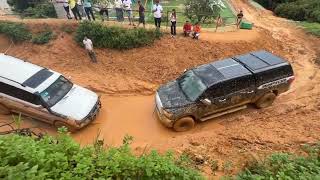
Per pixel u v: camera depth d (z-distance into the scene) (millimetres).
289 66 12227
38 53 16688
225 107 12000
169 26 19000
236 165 8602
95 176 5047
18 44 17469
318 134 10156
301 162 7074
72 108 11883
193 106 11477
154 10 16906
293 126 11023
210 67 12305
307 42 18234
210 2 20703
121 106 13570
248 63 12219
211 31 18766
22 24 17812
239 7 25578
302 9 24906
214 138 10805
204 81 11641
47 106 11656
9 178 4227
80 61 16125
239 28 19469
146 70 15438
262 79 11891
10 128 11820
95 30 16562
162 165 5664
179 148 10250
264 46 17500
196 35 17047
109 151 5578
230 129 11398
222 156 9461
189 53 16234
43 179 4445
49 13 20297
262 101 12469
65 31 17391
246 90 11852
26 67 12445
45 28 17656
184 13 20688
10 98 11922
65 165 4891
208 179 7535
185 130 11938
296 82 14461
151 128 12289
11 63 12375
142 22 17906
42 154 4875
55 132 11914
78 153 5227
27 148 4914
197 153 9609
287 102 12961
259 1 31250
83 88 13023
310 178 6211
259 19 22906
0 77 11789
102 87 14469
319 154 7641
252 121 11883
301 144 9422
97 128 12359
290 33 19500
